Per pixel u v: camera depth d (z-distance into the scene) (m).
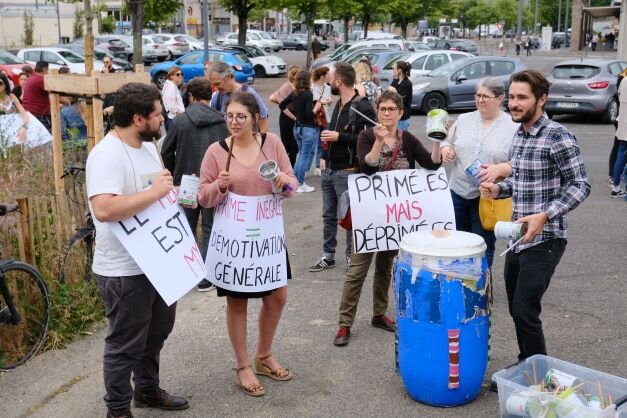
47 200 5.53
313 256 7.11
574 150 3.84
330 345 4.96
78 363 4.69
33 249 5.24
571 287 6.12
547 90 3.91
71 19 50.41
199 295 5.97
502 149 5.16
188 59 26.44
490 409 4.03
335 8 33.91
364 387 4.34
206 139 5.84
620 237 7.66
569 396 3.37
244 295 4.12
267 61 31.77
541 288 3.93
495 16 81.44
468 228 5.50
